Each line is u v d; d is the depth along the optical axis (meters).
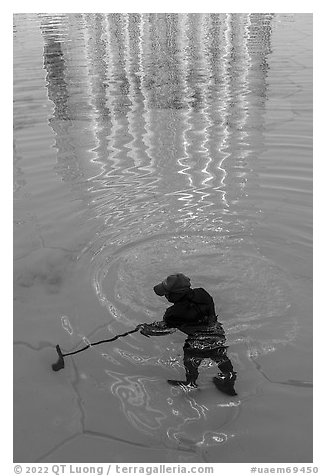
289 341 3.62
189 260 4.44
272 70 9.14
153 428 3.08
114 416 3.16
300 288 4.08
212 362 3.48
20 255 4.62
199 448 2.95
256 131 6.74
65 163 6.14
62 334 3.78
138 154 6.30
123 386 3.36
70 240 4.79
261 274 4.24
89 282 4.27
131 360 3.56
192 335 3.50
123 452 2.95
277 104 7.61
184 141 6.57
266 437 2.99
